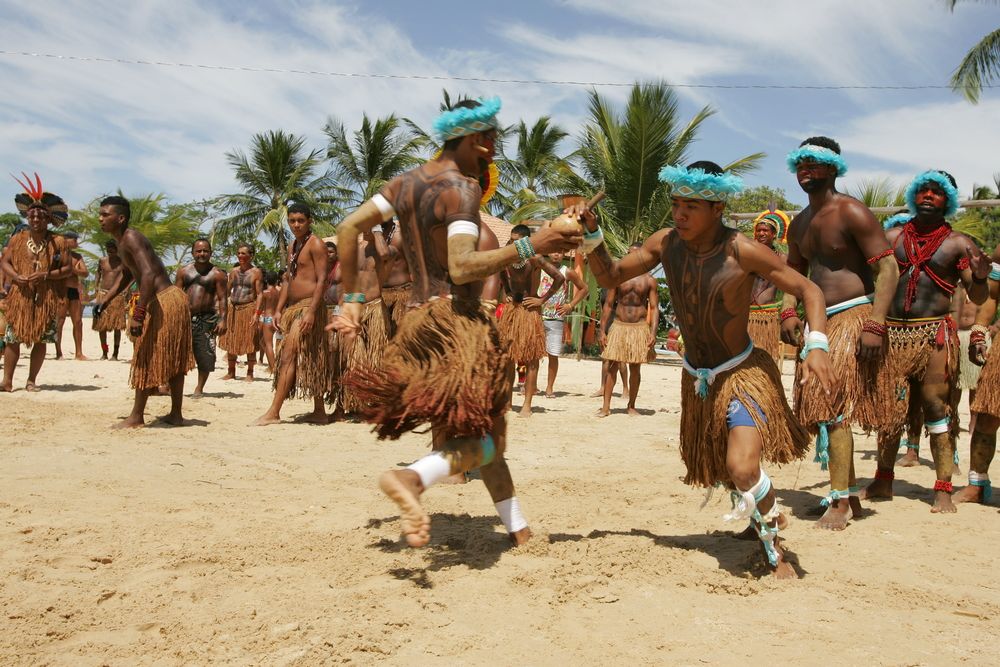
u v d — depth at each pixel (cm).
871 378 493
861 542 433
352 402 799
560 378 1534
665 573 359
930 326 522
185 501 475
